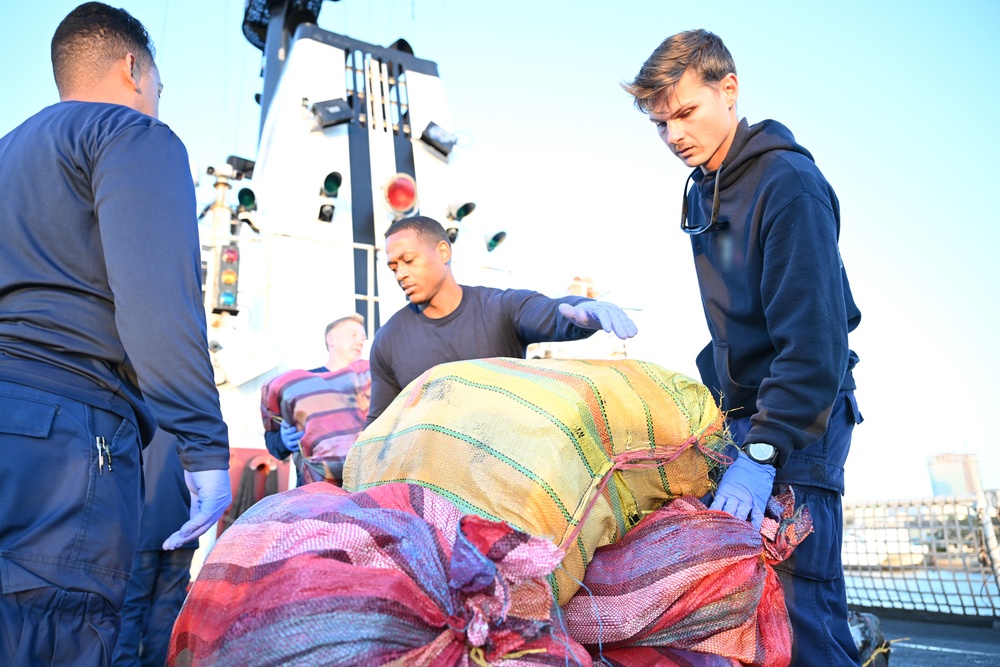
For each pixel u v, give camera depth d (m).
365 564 1.21
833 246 1.86
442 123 8.30
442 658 1.14
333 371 4.18
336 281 6.90
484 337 2.51
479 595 1.16
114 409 1.57
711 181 2.10
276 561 1.23
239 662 1.12
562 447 1.44
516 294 2.53
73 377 1.53
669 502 1.71
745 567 1.55
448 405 1.55
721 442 1.74
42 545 1.38
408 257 2.46
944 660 3.89
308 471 3.86
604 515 1.52
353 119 7.86
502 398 1.52
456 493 1.42
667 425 1.62
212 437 1.57
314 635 1.09
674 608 1.50
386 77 8.22
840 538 1.97
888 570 6.33
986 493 5.88
